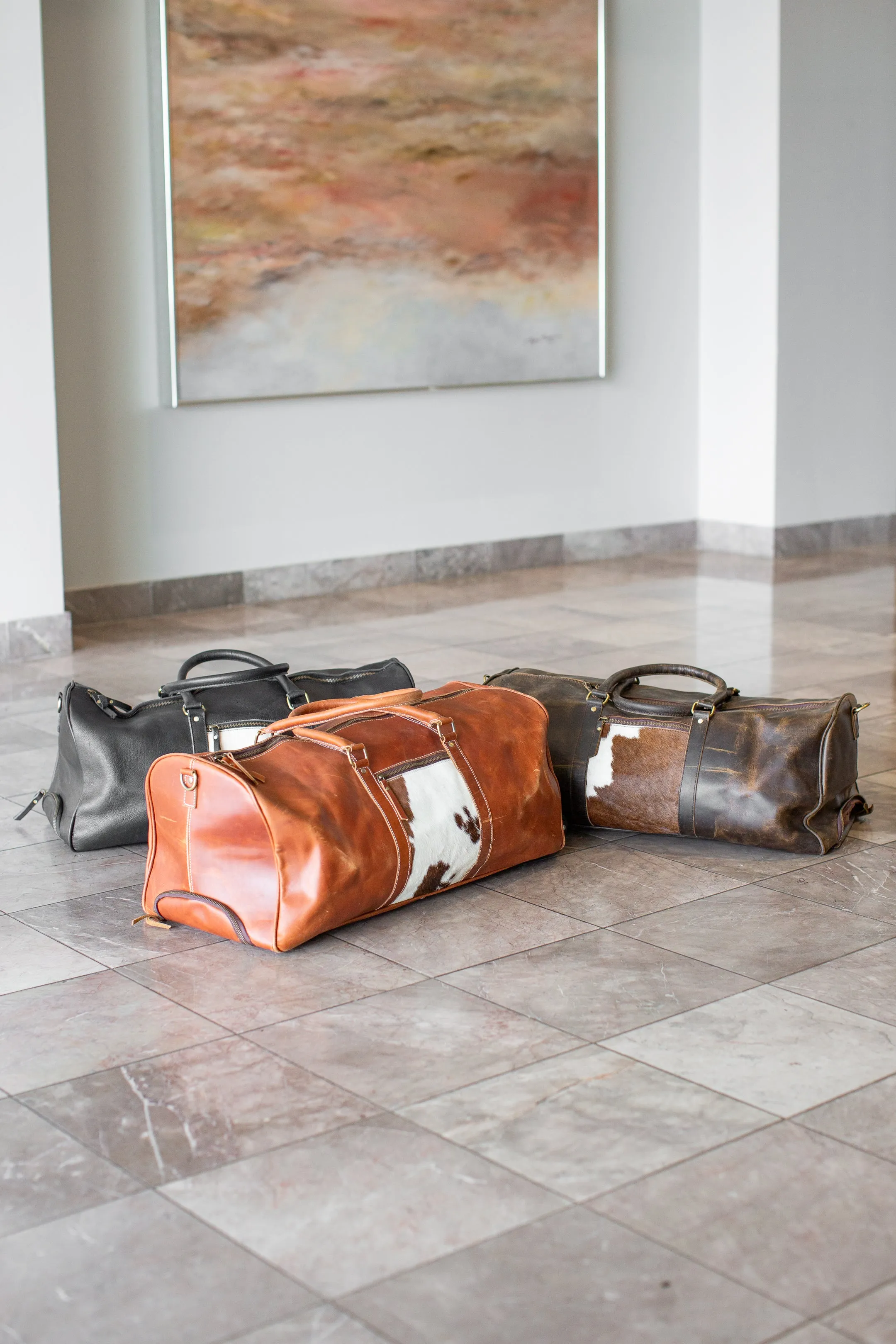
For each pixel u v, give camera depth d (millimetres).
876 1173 2064
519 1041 2486
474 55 7465
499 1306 1789
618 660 5703
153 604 7004
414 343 7539
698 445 8898
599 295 8164
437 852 3062
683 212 8594
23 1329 1764
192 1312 1790
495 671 5523
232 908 2900
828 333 8602
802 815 3404
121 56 6586
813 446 8648
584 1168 2088
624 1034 2510
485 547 8086
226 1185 2061
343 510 7555
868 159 8609
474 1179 2066
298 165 7012
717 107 8469
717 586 7535
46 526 6043
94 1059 2445
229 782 2867
